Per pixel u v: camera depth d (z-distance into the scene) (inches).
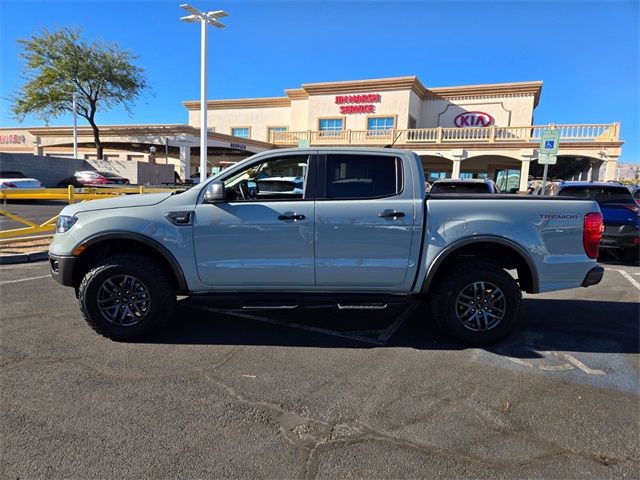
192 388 131.3
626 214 344.8
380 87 1270.9
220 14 748.6
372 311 209.9
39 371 140.5
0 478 91.6
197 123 1601.9
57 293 228.4
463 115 1306.6
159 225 160.4
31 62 1136.2
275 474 94.7
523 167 1015.0
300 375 141.0
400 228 159.9
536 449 104.3
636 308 221.8
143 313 164.6
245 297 165.3
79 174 1000.9
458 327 163.9
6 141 1681.8
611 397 129.3
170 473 94.3
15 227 458.6
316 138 1291.8
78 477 92.5
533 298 241.4
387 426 113.2
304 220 159.8
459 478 94.3
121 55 1214.9
